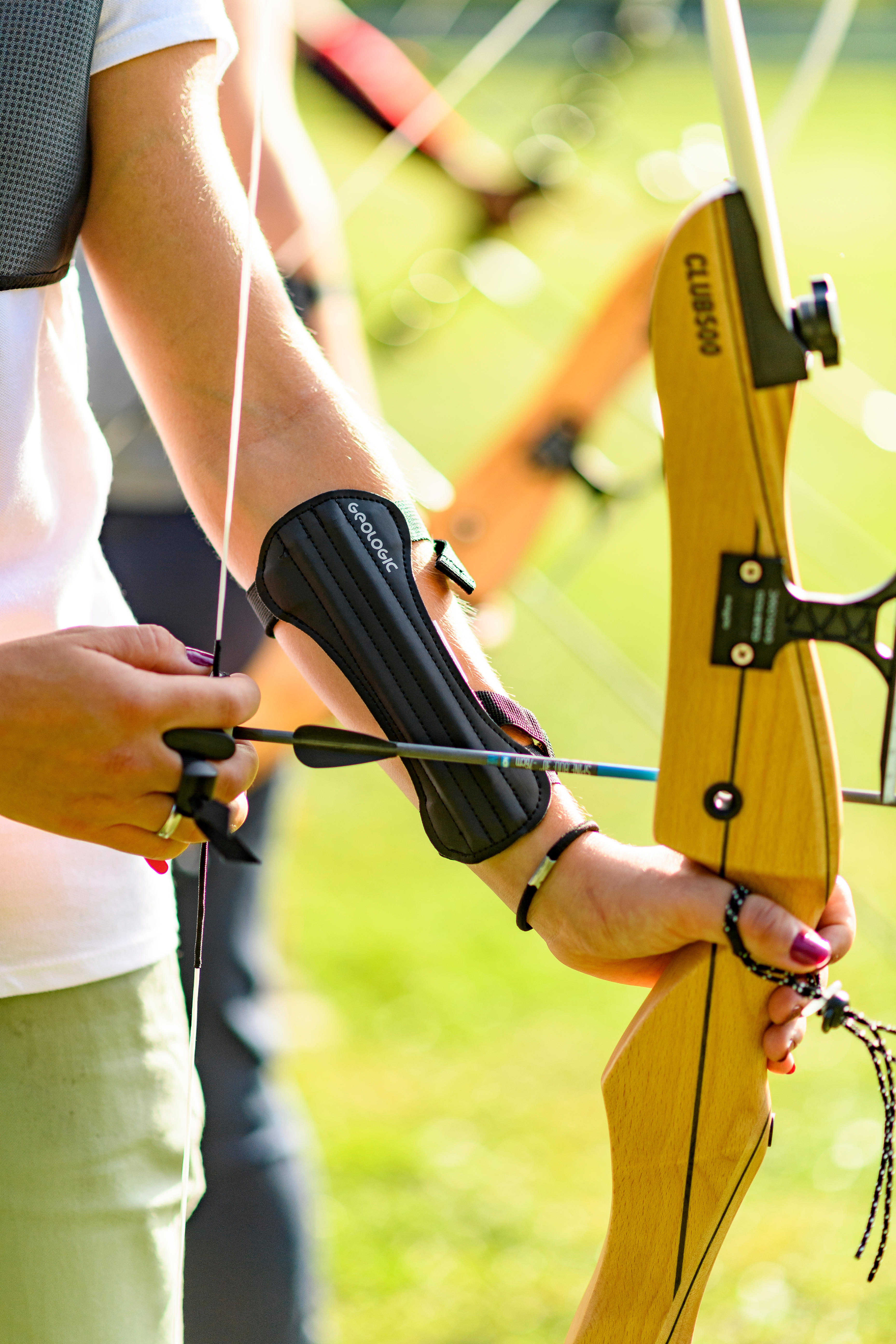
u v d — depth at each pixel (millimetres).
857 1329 6266
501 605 7914
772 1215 7105
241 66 5266
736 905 2936
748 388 2758
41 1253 3248
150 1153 3426
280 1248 5277
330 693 3213
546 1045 8945
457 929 10586
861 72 55875
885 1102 3029
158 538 5641
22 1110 3246
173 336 3189
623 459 18484
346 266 6141
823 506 10461
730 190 2678
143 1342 3359
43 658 2789
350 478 3178
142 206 3115
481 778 3076
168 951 3574
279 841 6086
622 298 7754
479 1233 7074
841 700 14406
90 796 2832
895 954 8750
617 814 11883
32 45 2881
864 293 30281
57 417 3238
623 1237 3164
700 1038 3057
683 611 2918
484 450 7773
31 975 3229
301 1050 8773
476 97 30250
